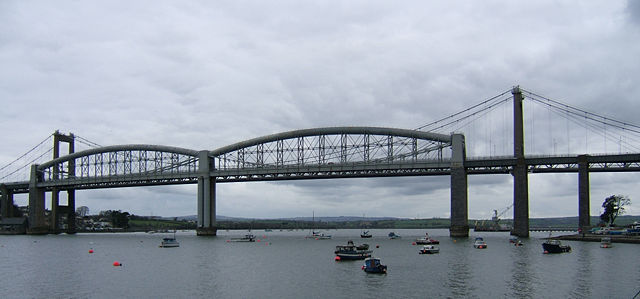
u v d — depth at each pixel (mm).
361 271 92562
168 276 89688
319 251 144250
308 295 70500
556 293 69938
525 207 182375
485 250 134875
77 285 80875
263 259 119125
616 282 77938
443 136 193875
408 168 196250
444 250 136500
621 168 176375
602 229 184750
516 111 186625
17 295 73375
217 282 82312
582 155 174750
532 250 133625
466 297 67562
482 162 187250
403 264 102125
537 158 180500
